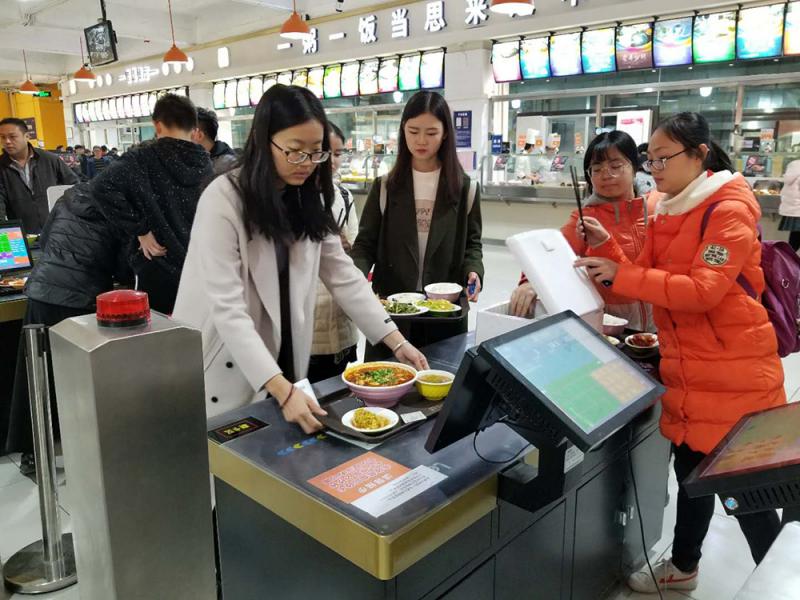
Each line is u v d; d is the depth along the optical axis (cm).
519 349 106
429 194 235
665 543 223
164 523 89
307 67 979
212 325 155
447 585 115
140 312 83
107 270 275
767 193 610
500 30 745
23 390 265
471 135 807
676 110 689
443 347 185
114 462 82
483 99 789
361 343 428
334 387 149
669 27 638
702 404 166
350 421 126
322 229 158
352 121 988
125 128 1483
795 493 71
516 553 134
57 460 288
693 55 632
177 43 1167
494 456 121
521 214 802
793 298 176
